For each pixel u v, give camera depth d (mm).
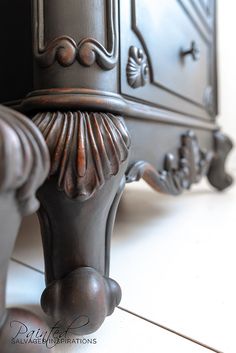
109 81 370
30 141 260
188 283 459
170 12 562
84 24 351
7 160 244
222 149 1113
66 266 355
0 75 432
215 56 1070
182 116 660
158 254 560
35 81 368
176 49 600
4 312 274
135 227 733
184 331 364
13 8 405
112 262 528
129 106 395
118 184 367
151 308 402
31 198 268
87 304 330
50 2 351
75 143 328
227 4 1766
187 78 703
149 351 337
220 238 641
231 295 429
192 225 746
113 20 368
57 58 349
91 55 351
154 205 1003
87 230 352
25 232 715
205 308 403
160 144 542
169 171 574
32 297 421
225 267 508
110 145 339
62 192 334
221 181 1161
